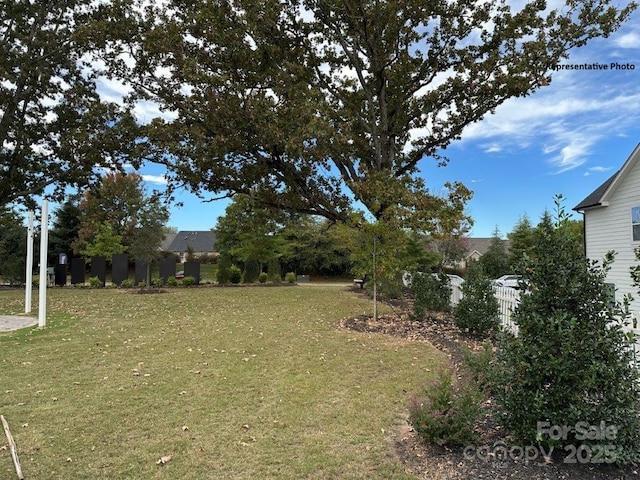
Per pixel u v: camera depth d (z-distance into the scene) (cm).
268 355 652
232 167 1405
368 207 1123
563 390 277
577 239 309
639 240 1276
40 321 908
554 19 1305
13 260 2108
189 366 584
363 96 1511
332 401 451
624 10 1256
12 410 418
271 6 1229
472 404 324
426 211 1077
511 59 1330
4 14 1644
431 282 1059
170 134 1298
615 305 285
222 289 1942
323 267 3438
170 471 303
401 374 555
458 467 296
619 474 274
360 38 1345
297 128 1149
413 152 1619
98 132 1425
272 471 304
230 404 438
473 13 1357
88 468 306
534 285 305
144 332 838
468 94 1417
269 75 1268
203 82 1218
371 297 1548
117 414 409
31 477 293
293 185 1390
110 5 1336
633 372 279
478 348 702
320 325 938
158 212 1867
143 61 1380
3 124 1742
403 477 291
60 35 1711
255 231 2195
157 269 2234
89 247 2520
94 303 1341
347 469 305
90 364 593
